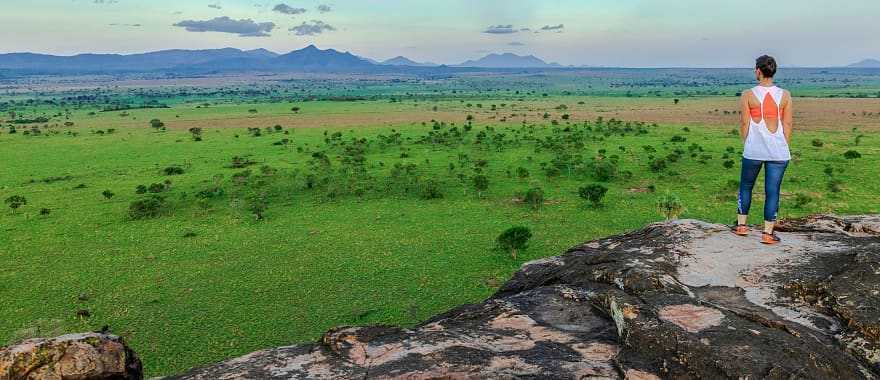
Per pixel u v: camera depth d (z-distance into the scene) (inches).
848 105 7421.3
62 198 2596.0
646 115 6555.1
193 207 2402.8
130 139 4704.7
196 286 1510.8
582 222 2052.2
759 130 378.3
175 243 1903.3
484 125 5580.7
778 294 316.8
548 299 348.8
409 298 1408.7
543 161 3309.5
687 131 4638.3
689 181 2672.2
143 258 1747.0
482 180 2536.9
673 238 420.2
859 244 374.0
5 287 1512.1
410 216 2204.7
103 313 1341.0
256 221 2169.0
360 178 2883.9
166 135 4992.6
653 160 3127.5
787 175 2714.1
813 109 6884.8
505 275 1541.6
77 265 1685.5
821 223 446.0
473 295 1414.9
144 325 1275.8
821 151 3398.1
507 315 329.4
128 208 2381.9
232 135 4968.0
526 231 1697.8
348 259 1710.1
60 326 1268.5
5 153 3964.1
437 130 5014.8
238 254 1776.6
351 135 4847.4
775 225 449.1
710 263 364.5
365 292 1451.8
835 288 306.0
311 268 1638.8
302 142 4411.9
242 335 1221.7
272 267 1652.3
